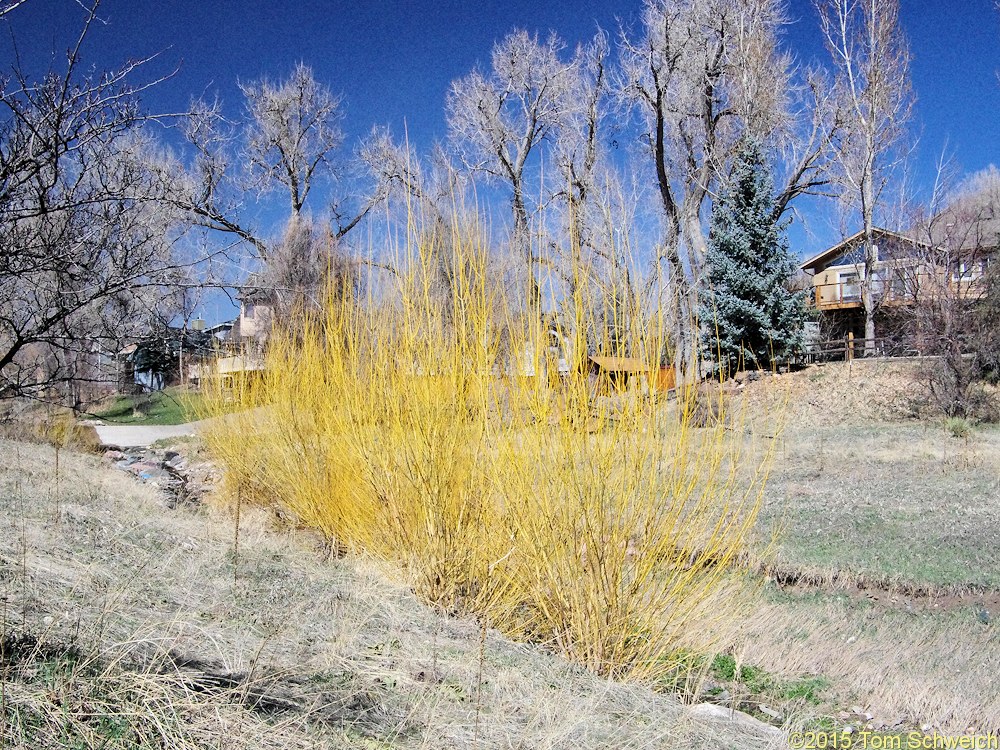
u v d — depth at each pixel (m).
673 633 4.36
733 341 24.34
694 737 3.25
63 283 4.51
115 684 2.55
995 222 30.94
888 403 20.39
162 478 10.83
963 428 17.08
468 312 4.87
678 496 4.17
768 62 27.73
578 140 27.70
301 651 3.34
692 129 28.66
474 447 4.88
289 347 7.51
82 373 5.77
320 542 6.68
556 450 4.25
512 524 4.71
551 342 4.39
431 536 4.99
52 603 3.16
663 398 4.21
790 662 4.90
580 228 4.25
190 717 2.47
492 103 29.50
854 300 36.88
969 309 19.72
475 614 4.79
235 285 5.17
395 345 5.41
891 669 4.93
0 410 11.39
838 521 9.37
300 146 33.81
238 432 8.02
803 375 23.70
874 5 28.69
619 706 3.51
